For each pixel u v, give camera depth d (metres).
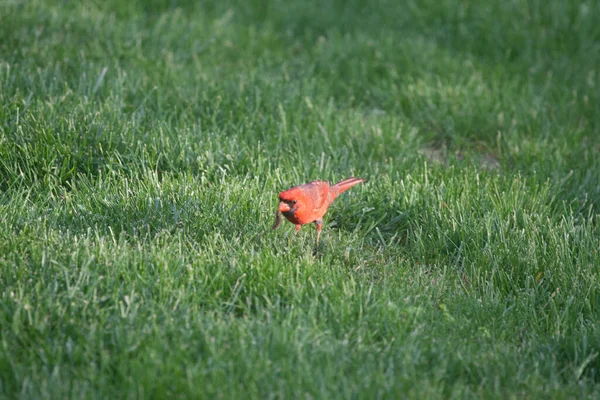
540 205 11.06
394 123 13.48
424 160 12.48
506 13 18.66
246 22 18.30
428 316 8.40
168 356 7.09
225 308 8.27
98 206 9.77
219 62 15.78
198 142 11.65
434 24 18.55
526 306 8.94
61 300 7.82
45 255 8.36
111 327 7.51
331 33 17.77
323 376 7.06
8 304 7.62
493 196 11.02
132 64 14.51
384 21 18.80
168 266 8.46
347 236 10.37
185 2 18.83
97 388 6.79
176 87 13.55
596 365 7.96
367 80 15.84
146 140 11.43
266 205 10.27
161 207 9.77
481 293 9.43
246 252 8.95
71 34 15.59
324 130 12.81
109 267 8.30
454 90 15.07
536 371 7.45
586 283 9.30
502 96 15.17
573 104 15.12
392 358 7.50
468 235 10.23
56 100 12.08
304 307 8.23
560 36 17.91
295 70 16.12
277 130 12.71
